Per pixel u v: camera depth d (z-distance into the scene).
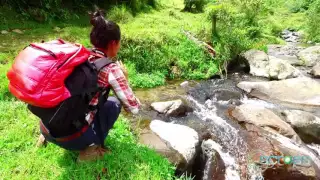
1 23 6.63
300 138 4.33
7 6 7.16
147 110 4.52
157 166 2.69
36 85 1.96
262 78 6.76
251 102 5.47
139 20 8.65
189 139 3.52
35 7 7.61
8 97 3.84
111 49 2.39
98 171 2.48
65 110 2.07
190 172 3.31
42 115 2.12
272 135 4.04
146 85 5.61
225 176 3.46
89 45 6.07
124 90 2.32
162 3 12.63
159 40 6.45
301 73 7.03
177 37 7.01
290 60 8.23
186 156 3.22
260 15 10.84
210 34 7.40
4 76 4.25
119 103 2.59
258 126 4.22
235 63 7.48
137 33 6.44
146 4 10.98
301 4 15.89
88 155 2.57
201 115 4.67
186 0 11.52
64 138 2.30
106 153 2.67
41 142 2.86
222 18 7.66
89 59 2.31
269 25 11.81
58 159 2.70
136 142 3.27
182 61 6.45
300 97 5.64
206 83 6.20
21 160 2.66
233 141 3.96
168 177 2.69
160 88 5.65
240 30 7.90
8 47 5.48
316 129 4.37
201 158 3.57
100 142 2.54
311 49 8.79
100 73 2.26
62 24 7.52
